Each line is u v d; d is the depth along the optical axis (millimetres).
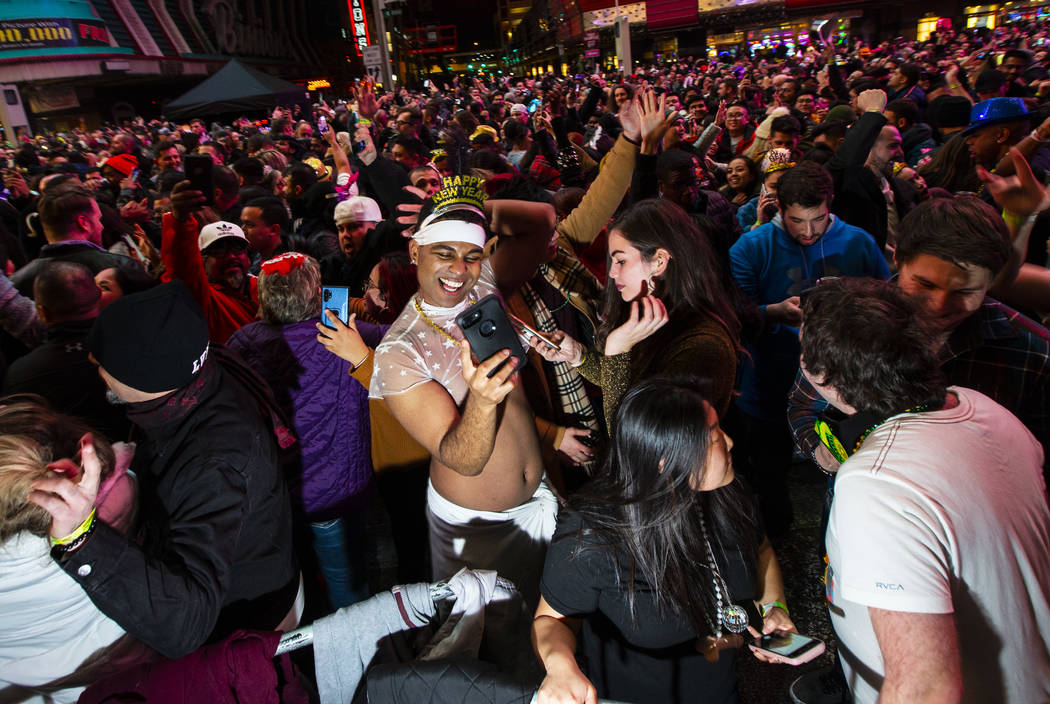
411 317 1860
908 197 4094
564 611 1559
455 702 1370
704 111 9547
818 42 25422
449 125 10398
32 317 3260
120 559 1348
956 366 1824
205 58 42156
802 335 1384
